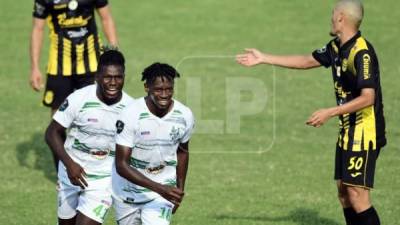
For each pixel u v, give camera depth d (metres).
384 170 45.62
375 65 30.34
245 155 49.44
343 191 32.09
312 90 64.25
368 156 30.62
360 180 30.66
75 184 29.94
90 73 42.75
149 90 27.78
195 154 49.66
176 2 90.38
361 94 29.89
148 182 27.73
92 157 30.80
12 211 38.56
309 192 41.88
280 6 88.06
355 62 30.17
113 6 89.06
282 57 33.47
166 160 28.92
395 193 41.53
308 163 47.56
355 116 30.58
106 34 43.00
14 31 81.69
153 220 28.81
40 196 41.16
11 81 67.44
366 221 30.97
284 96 62.81
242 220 37.25
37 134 53.81
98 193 30.67
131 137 28.05
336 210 38.84
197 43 78.00
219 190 42.28
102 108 30.25
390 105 59.81
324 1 89.00
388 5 87.44
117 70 29.52
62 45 42.34
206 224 36.69
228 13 86.62
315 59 32.97
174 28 82.38
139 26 82.94
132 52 75.19
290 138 52.94
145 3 90.06
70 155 31.03
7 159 48.38
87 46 42.59
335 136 53.28
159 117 28.12
